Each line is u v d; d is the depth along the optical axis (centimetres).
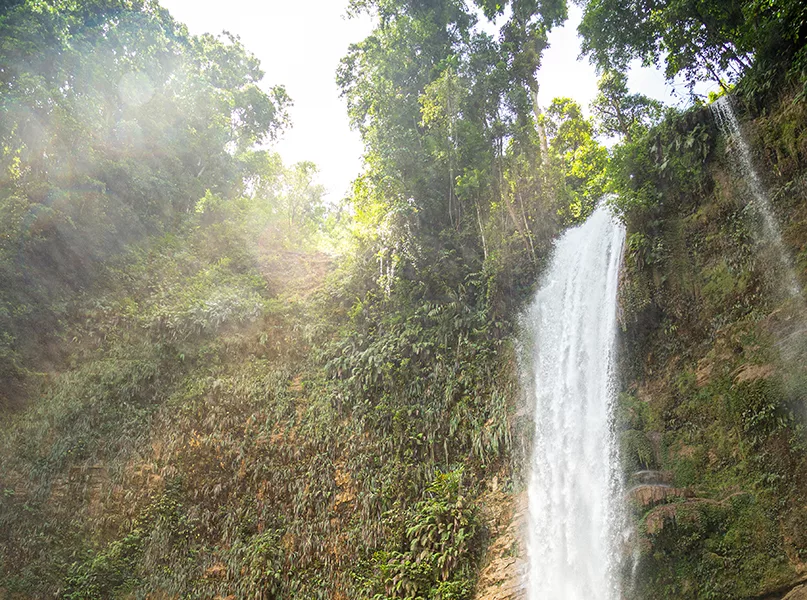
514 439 1616
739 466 1230
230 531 1783
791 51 1473
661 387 1483
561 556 1341
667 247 1605
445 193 2344
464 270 2131
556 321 1847
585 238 1969
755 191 1478
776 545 1098
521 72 2503
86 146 2594
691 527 1174
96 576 1717
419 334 1972
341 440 1864
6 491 1850
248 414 2042
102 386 2097
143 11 3136
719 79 1730
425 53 2670
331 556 1642
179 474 1903
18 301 2177
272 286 2658
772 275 1370
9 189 2445
